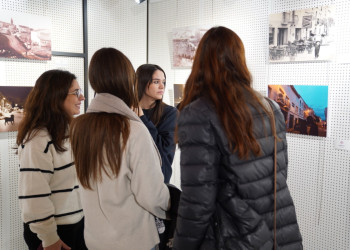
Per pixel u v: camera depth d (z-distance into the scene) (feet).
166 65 11.23
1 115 8.08
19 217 8.74
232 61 3.68
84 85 10.00
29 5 8.55
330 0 7.29
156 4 11.31
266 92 8.59
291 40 7.91
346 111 7.27
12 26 8.10
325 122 7.53
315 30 7.48
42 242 5.23
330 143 7.57
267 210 3.69
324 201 7.78
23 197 5.07
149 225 4.47
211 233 3.72
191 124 3.57
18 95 8.36
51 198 5.39
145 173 4.14
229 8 9.24
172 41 10.80
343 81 7.27
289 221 3.87
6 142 8.35
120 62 4.34
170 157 8.22
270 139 3.72
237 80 3.68
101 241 4.43
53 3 9.09
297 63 7.97
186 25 10.44
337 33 7.25
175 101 10.63
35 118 5.28
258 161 3.61
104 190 4.28
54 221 5.19
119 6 10.79
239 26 9.04
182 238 3.66
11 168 8.47
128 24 11.12
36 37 8.59
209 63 3.68
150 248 4.46
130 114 4.33
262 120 3.64
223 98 3.53
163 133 8.12
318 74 7.64
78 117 4.45
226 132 3.46
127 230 4.35
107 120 4.15
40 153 5.11
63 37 9.41
